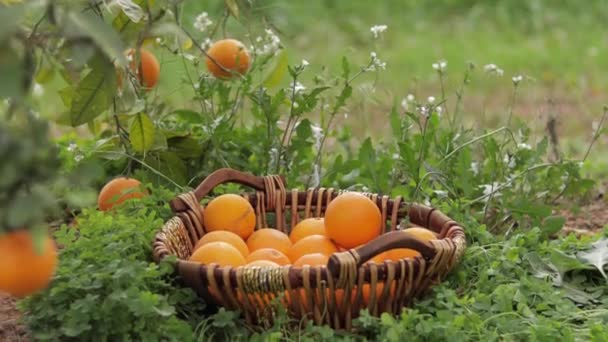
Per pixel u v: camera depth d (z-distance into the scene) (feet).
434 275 11.14
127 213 12.87
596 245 12.85
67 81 13.24
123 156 14.17
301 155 14.78
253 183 13.07
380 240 10.41
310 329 10.40
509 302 11.17
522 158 15.28
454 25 38.11
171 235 11.68
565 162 15.53
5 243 7.69
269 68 14.80
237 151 15.48
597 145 22.49
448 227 11.82
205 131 15.14
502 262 12.32
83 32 8.10
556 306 11.43
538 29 37.37
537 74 30.89
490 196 13.88
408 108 16.99
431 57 33.14
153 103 15.10
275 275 10.39
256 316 10.82
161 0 12.99
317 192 13.15
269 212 13.34
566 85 29.73
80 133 23.54
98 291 10.59
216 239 11.78
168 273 11.02
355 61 32.09
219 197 12.46
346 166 14.99
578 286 12.45
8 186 7.25
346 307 10.65
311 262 11.13
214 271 10.57
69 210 14.94
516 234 13.58
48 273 8.02
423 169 15.07
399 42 35.58
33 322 10.65
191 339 10.39
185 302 10.94
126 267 10.60
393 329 10.07
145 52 14.55
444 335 10.25
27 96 8.00
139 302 10.08
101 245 11.34
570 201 16.56
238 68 14.38
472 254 12.46
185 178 14.87
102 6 12.25
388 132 21.88
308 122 14.69
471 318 10.64
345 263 10.25
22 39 7.98
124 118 13.76
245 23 14.58
